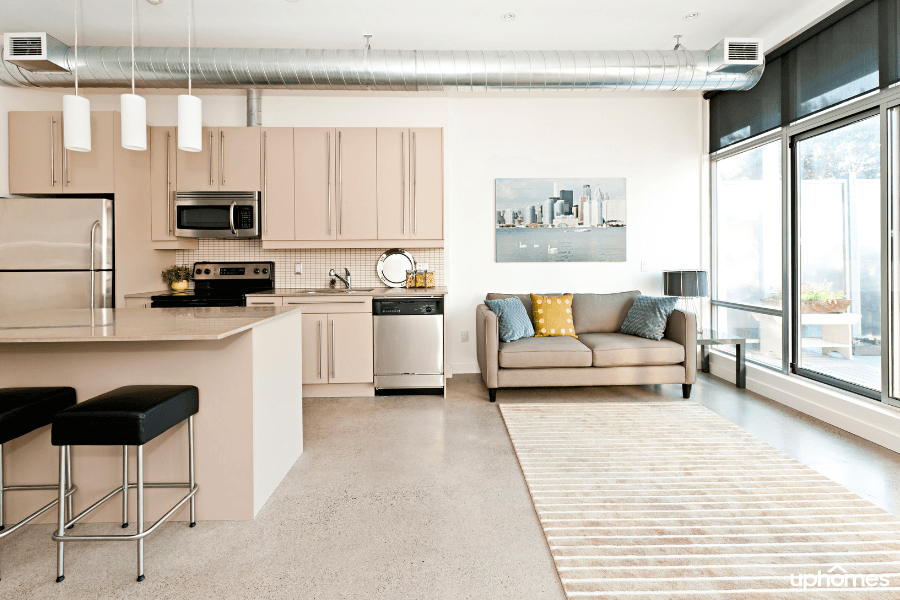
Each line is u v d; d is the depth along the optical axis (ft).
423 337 13.10
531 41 12.00
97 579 5.36
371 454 9.04
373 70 11.03
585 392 13.39
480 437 9.91
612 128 15.78
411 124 14.94
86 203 11.92
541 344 12.53
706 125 15.76
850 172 10.30
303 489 7.61
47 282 11.86
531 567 5.56
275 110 14.76
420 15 10.71
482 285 15.83
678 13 10.77
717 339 13.33
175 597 5.07
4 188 12.28
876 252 9.70
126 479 6.41
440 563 5.64
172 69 10.88
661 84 11.47
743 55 10.76
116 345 6.59
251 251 15.11
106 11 10.43
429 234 13.98
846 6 9.83
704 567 5.47
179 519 6.70
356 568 5.55
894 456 8.62
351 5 10.27
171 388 6.15
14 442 6.55
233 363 6.68
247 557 5.78
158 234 13.74
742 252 14.35
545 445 9.33
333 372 13.15
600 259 15.85
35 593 5.13
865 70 9.46
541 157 15.76
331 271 14.46
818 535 6.09
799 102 11.37
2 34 11.29
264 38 11.69
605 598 4.97
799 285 11.98
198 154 13.70
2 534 5.43
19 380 6.53
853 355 10.35
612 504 6.97
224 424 6.69
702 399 12.50
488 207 15.79
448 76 11.15
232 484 6.70
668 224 15.90
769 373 12.55
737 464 8.32
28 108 12.91
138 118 7.48
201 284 14.85
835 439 9.50
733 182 14.76
